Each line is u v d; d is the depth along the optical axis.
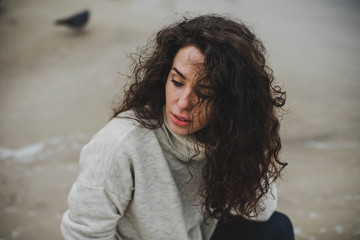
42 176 2.78
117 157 1.08
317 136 3.66
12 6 8.30
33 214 2.35
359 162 3.21
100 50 6.12
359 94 4.94
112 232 1.20
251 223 1.48
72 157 3.08
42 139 3.35
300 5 11.78
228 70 1.05
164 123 1.14
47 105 4.11
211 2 10.62
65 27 7.27
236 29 1.10
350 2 12.62
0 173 2.78
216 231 1.51
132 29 7.36
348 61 6.48
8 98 4.26
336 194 2.73
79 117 3.84
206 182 1.25
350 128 3.89
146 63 1.20
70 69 5.28
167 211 1.21
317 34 8.28
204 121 1.09
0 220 2.26
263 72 1.13
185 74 1.02
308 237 2.23
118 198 1.13
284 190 2.76
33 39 6.52
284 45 7.09
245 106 1.12
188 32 1.07
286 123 3.88
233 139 1.14
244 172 1.22
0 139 3.28
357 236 2.26
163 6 9.52
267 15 9.81
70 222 1.14
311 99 4.62
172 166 1.21
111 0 9.71
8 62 5.49
